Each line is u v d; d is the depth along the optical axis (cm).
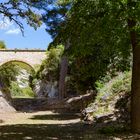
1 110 2986
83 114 2286
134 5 1387
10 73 6069
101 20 1520
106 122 1914
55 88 5297
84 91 3453
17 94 6819
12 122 2236
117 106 2025
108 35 1594
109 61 2673
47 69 5506
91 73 2880
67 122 2227
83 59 2892
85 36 1606
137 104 1529
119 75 2456
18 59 6369
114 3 1402
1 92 3297
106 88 2347
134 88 1532
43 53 6438
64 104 3475
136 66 1526
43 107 3575
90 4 1528
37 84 6562
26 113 2984
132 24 1462
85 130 1755
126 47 1647
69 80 4203
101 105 2159
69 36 1667
